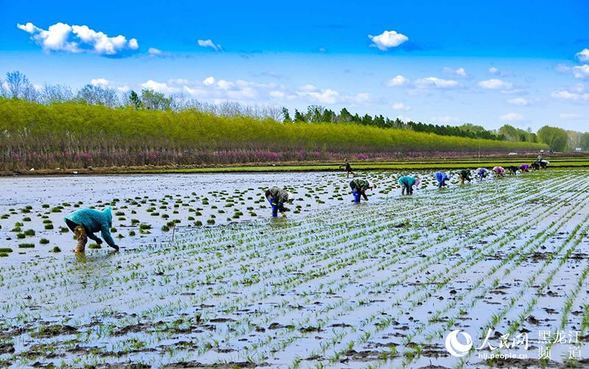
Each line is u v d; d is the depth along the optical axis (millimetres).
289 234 30250
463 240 27250
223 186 64500
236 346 13156
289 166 117750
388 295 17344
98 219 25938
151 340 13672
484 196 50031
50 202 47781
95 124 134750
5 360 12531
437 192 55406
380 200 48344
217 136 154625
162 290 18531
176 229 32844
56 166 108000
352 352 12578
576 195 49438
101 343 13516
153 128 143500
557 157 179125
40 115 128250
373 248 25562
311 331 14102
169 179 78562
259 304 16609
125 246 27391
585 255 22766
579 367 11461
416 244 26422
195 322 15016
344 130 198250
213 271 21328
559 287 17703
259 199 49469
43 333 14289
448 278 19344
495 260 22250
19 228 32594
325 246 26328
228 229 32531
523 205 42188
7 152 107562
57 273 21391
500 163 121062
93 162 114312
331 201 47875
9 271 21938
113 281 19953
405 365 11805
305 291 18047
